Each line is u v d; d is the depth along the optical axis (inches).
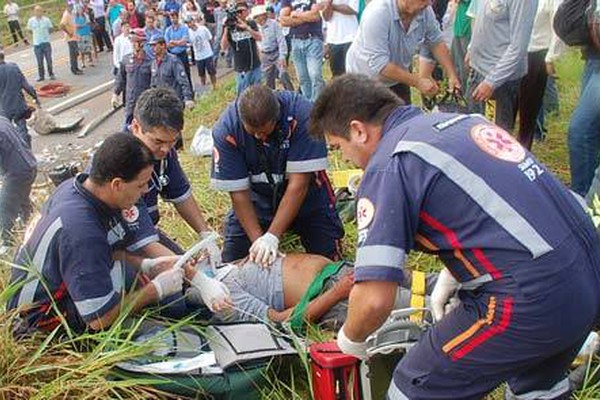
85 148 390.9
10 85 325.4
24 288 109.7
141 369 104.8
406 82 171.8
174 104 121.0
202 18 546.3
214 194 190.5
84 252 103.3
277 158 139.0
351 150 82.8
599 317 82.5
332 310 125.3
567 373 93.9
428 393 83.0
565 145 207.6
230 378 106.6
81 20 634.2
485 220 73.9
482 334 77.2
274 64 365.7
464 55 221.9
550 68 179.3
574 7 143.2
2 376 102.2
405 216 75.2
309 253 153.5
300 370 115.6
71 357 106.2
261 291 133.3
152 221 137.6
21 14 906.1
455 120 79.4
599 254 78.6
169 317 123.6
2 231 181.8
